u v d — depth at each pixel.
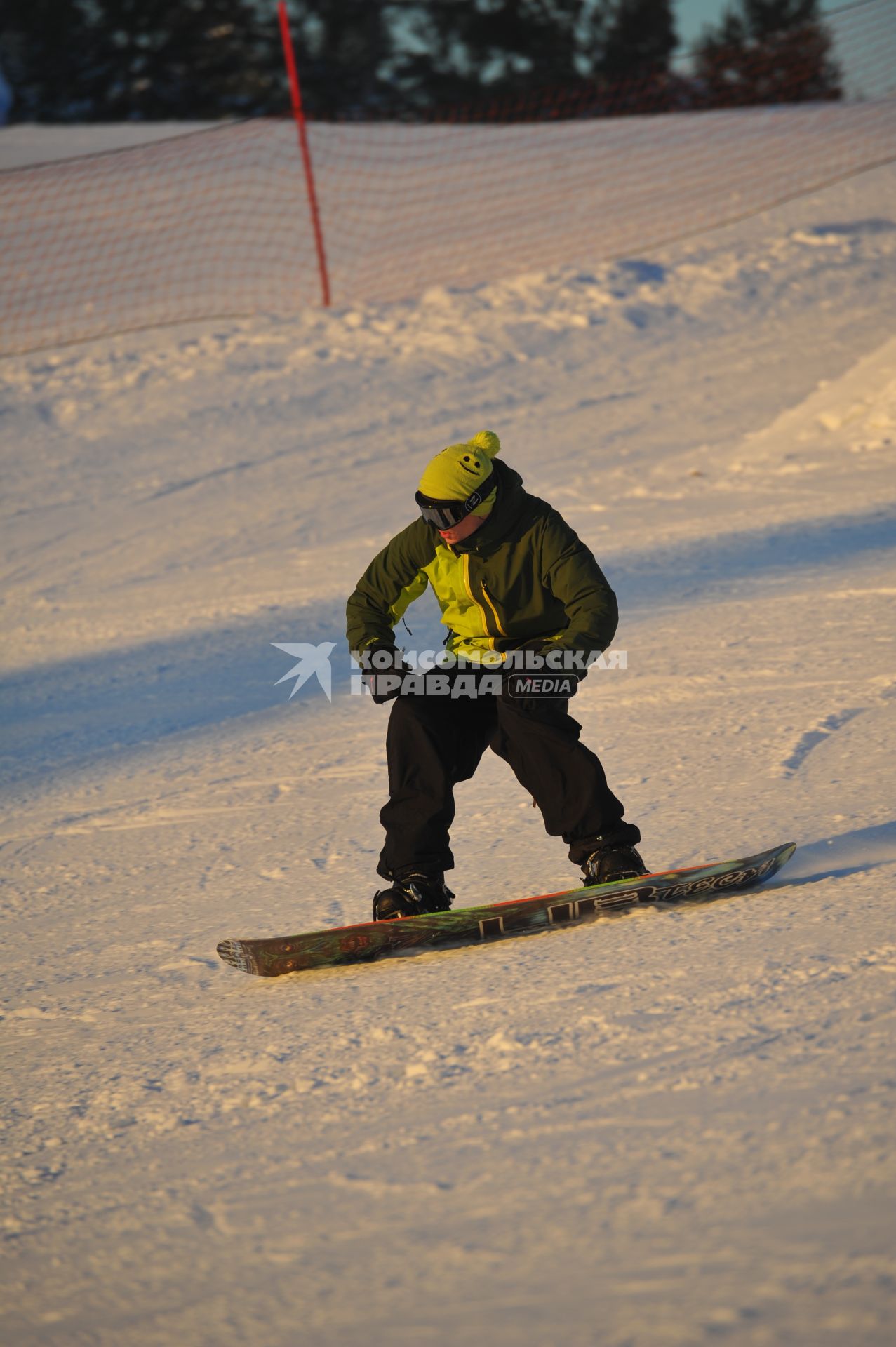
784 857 11.91
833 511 29.78
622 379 50.16
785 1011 8.66
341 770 18.69
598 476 37.47
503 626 11.67
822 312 56.84
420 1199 6.91
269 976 11.85
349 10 178.88
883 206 74.50
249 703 22.88
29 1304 6.58
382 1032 9.63
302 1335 5.78
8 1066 10.55
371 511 37.44
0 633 30.17
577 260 70.94
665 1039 8.52
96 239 83.62
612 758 17.02
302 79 175.25
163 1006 11.45
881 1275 5.45
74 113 179.88
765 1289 5.48
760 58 119.25
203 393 52.88
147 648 27.31
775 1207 6.16
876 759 15.39
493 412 47.34
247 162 99.50
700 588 25.45
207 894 14.48
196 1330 5.99
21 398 54.50
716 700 18.86
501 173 93.06
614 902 11.76
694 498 33.41
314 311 63.31
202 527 37.72
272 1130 8.28
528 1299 5.72
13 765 20.97
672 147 95.25
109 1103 9.34
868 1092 7.21
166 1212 7.36
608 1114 7.54
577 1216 6.40
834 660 19.94
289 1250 6.62
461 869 13.96
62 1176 8.22
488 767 17.97
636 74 145.12
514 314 59.72
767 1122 7.07
